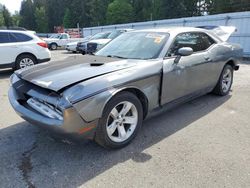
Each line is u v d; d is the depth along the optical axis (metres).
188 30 4.04
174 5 41.47
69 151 2.94
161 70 3.25
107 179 2.43
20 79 3.13
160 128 3.55
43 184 2.36
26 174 2.51
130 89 2.96
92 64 3.11
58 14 71.19
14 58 7.74
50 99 2.54
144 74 3.03
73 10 64.25
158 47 3.51
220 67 4.64
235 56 5.04
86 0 62.47
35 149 3.00
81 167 2.62
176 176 2.46
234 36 13.22
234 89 5.69
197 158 2.77
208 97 5.03
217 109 4.34
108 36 12.88
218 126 3.63
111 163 2.69
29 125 3.71
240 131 3.46
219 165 2.63
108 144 2.84
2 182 2.39
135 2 51.44
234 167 2.60
